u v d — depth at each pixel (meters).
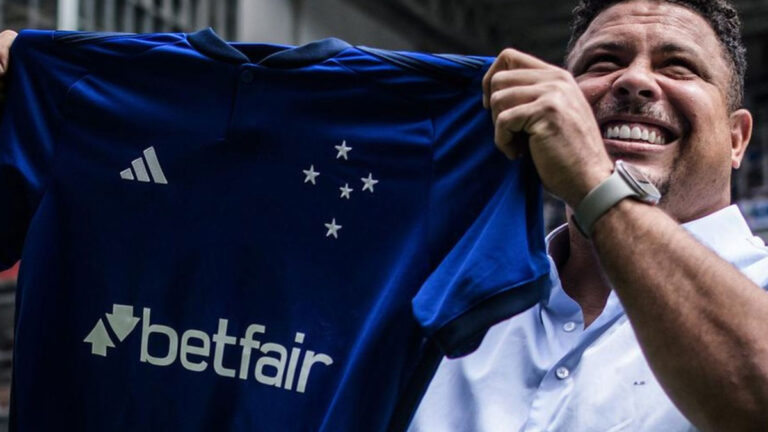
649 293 1.71
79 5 8.17
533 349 2.04
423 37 13.22
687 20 2.15
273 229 1.94
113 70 2.03
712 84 2.13
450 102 1.94
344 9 11.59
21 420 1.93
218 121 1.98
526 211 1.84
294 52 1.98
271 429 1.88
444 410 2.03
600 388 1.95
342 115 1.97
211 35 2.02
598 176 1.75
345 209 1.93
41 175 2.00
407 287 1.87
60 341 1.96
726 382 1.69
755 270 2.08
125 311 1.95
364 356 1.85
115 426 1.92
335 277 1.91
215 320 1.92
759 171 12.69
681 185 2.12
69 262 1.98
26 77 2.04
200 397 1.91
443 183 1.91
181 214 1.96
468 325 1.74
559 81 1.77
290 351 1.90
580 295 2.21
